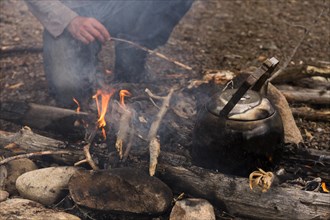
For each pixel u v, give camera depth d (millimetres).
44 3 1720
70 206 1383
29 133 1543
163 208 1317
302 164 1476
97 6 1868
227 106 1294
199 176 1368
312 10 3064
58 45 1799
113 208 1311
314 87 1919
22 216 1288
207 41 2594
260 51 2430
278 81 1932
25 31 2709
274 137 1322
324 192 1369
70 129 1626
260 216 1326
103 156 1463
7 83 2121
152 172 1376
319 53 2398
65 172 1418
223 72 1850
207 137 1339
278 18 2934
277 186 1318
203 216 1296
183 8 1978
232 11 3078
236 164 1331
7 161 1452
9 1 3137
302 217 1289
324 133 1775
